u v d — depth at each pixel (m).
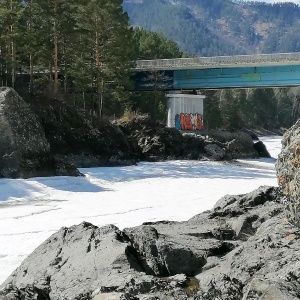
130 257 12.57
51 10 57.53
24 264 14.29
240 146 73.25
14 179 41.19
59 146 54.66
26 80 69.00
